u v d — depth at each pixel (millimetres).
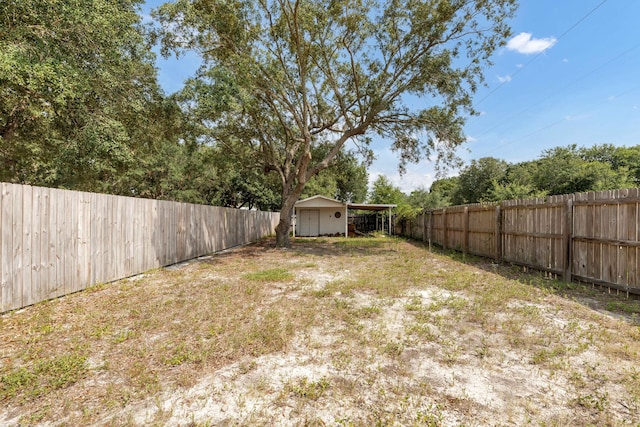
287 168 13188
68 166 8453
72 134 8062
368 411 1977
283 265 7633
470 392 2178
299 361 2639
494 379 2352
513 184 17078
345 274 6375
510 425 1834
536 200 6480
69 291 4785
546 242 6227
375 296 4676
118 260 5891
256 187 29141
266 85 9984
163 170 22125
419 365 2570
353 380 2340
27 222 4133
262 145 13000
